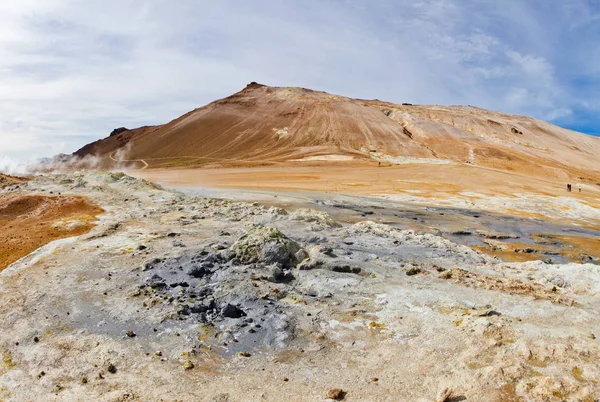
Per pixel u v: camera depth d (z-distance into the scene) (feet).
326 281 46.39
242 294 42.04
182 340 34.65
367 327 36.76
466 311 38.63
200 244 58.39
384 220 101.40
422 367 30.91
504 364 30.27
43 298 41.19
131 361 31.78
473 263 59.57
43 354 32.40
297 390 28.73
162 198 97.09
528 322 37.04
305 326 36.99
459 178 197.26
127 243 58.59
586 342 33.35
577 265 55.88
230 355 33.09
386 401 27.43
